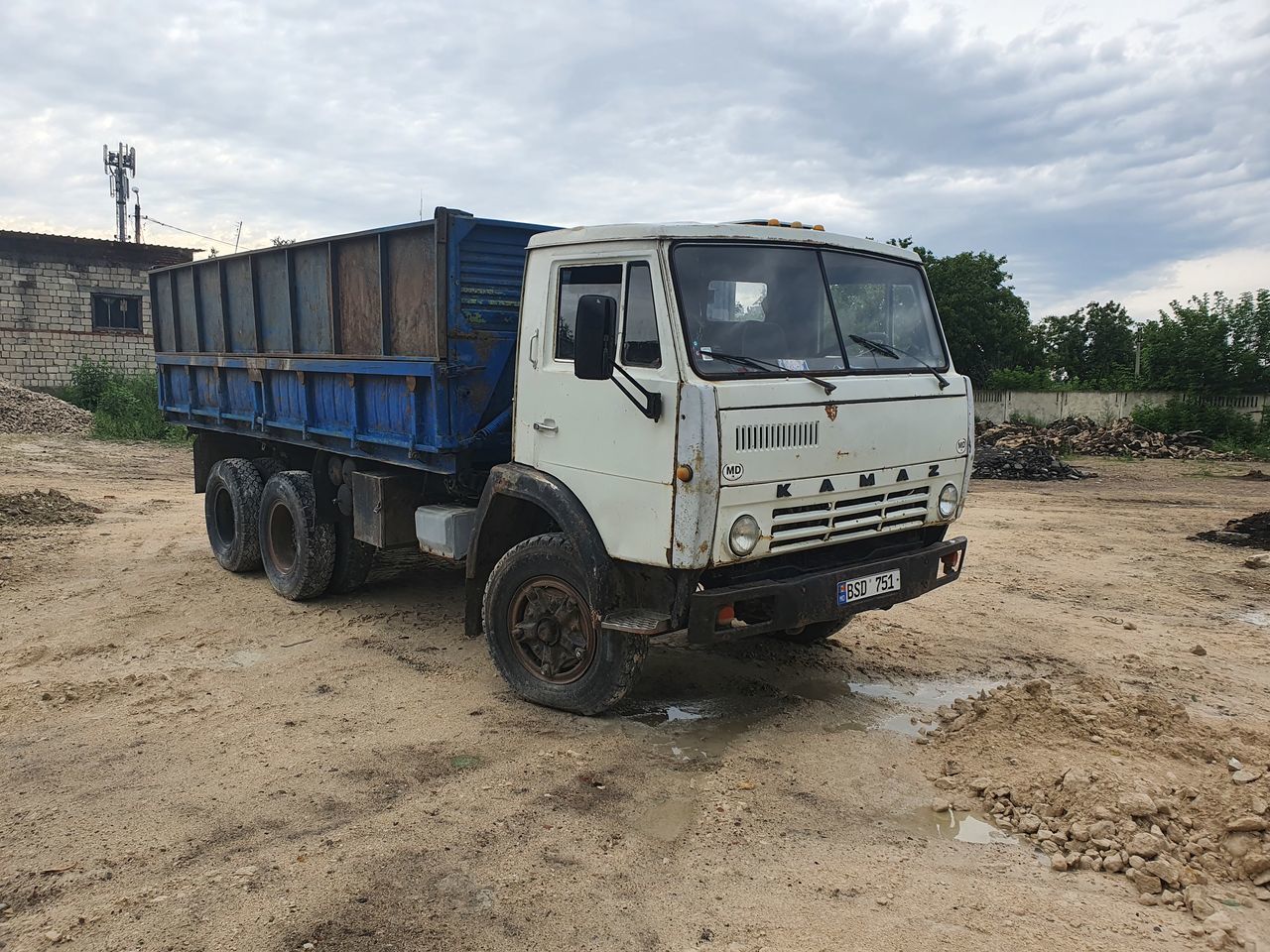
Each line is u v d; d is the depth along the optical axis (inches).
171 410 392.8
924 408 207.0
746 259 187.5
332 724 203.2
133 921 128.9
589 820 159.9
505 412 237.9
